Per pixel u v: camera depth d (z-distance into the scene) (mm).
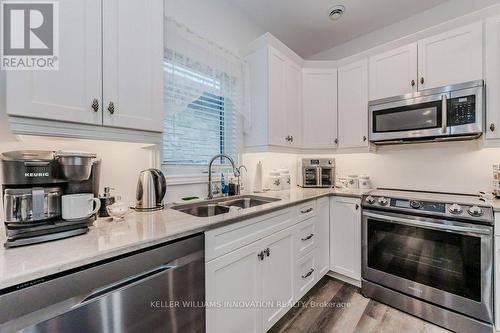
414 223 1687
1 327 574
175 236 942
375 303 1850
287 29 2516
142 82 1185
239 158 2193
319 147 2455
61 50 915
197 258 1030
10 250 745
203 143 1953
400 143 2281
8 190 774
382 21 2391
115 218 1118
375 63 2178
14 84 822
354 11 2232
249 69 2127
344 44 2799
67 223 879
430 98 1824
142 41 1188
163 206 1463
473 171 1949
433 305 1616
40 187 835
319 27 2488
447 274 1567
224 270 1179
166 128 1690
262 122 2045
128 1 1135
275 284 1525
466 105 1670
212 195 1904
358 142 2305
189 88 1714
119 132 1113
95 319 726
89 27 995
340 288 2066
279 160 2664
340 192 2170
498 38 1596
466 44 1716
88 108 989
